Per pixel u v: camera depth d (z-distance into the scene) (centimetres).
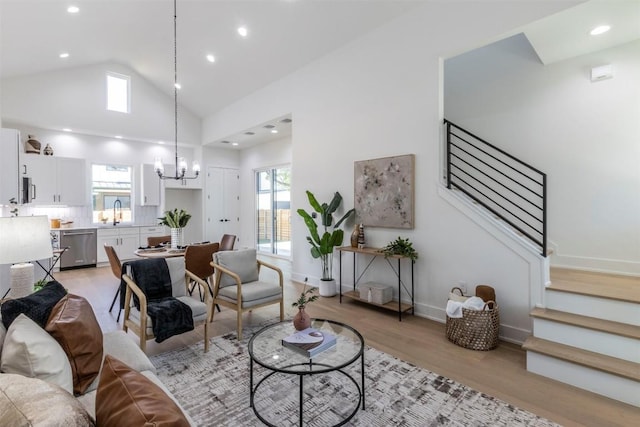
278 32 449
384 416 194
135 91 678
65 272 592
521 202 393
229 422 190
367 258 423
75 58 557
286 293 464
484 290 303
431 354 274
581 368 223
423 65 358
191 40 505
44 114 573
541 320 261
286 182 755
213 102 705
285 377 238
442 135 349
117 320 353
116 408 92
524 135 390
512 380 233
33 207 605
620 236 334
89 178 662
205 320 276
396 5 366
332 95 463
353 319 358
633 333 225
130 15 436
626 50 326
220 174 831
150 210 750
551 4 273
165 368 251
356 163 428
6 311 161
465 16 322
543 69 376
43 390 92
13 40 427
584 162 352
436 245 352
